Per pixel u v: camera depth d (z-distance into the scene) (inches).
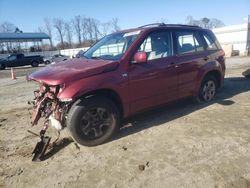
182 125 196.2
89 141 165.6
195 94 231.9
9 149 173.0
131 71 178.4
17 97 357.1
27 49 2069.4
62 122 161.8
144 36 189.9
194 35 230.8
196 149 156.3
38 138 189.5
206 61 235.8
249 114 212.5
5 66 1234.6
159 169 136.9
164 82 199.2
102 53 200.8
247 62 674.8
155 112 229.8
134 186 124.2
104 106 167.0
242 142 162.6
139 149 160.9
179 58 210.8
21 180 135.9
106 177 133.1
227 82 360.8
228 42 1163.9
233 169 132.8
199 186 120.7
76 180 132.6
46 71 175.6
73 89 153.8
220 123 195.9
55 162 151.8
